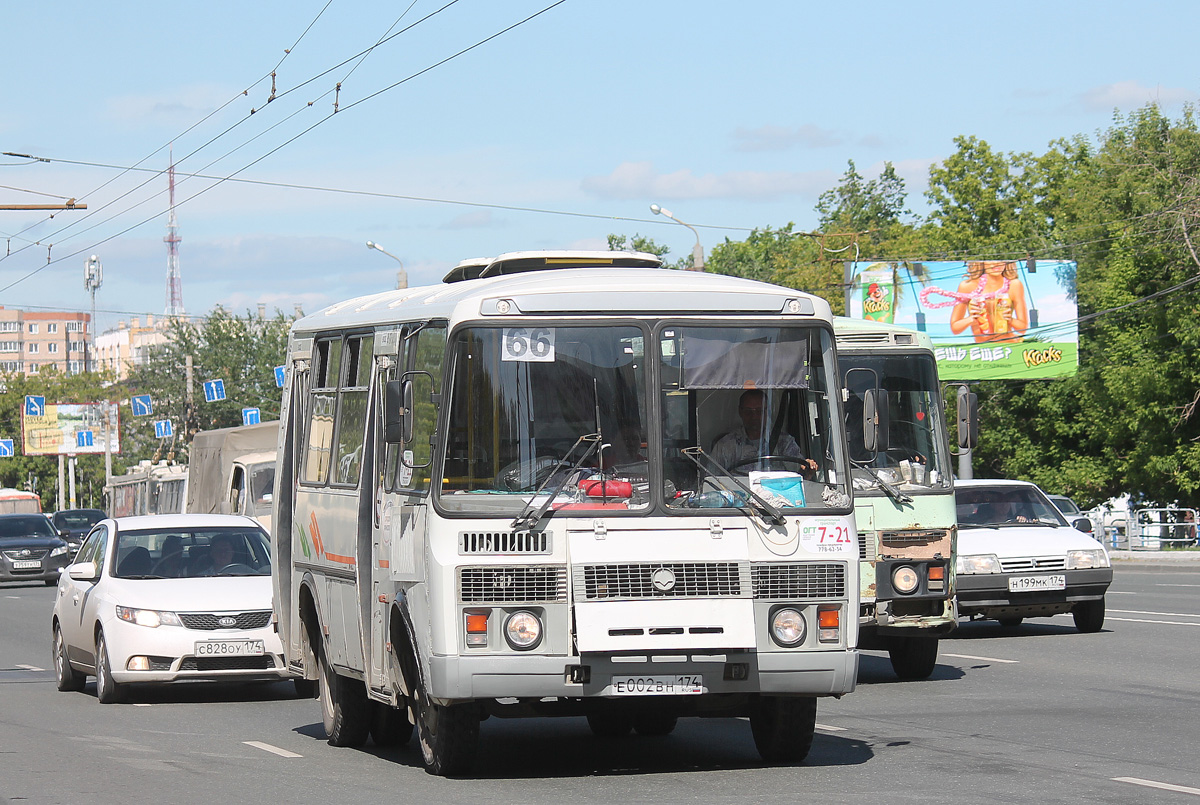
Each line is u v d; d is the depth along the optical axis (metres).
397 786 12.38
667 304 12.34
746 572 11.93
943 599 19.77
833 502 12.30
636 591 11.78
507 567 11.73
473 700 12.02
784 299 12.60
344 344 15.18
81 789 12.62
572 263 14.69
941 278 65.25
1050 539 25.20
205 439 41.41
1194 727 15.13
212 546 20.97
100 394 153.38
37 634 31.20
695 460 12.09
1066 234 71.19
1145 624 26.58
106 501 70.12
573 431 12.04
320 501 15.38
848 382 20.38
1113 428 66.19
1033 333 64.56
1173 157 63.84
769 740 13.12
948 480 20.12
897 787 11.79
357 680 14.77
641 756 13.90
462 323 12.10
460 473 11.92
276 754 14.63
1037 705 17.03
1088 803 10.99
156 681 18.91
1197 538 55.81
